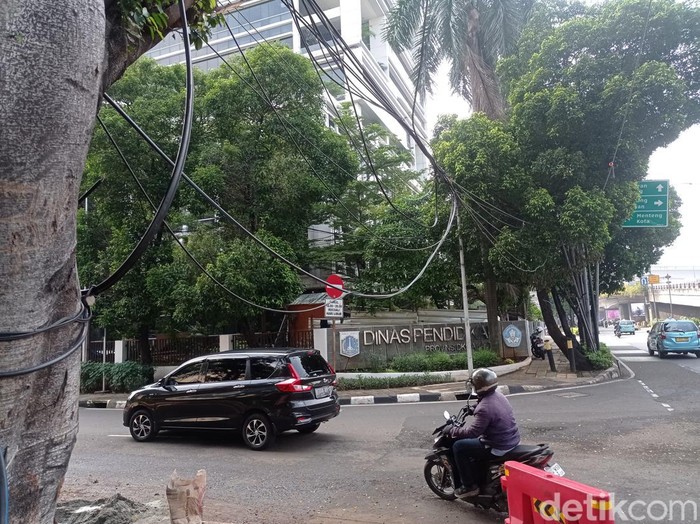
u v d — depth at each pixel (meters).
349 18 34.09
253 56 16.17
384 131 22.84
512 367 17.64
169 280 15.55
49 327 2.60
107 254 17.08
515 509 3.63
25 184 2.42
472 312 25.22
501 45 17.62
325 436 9.20
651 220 16.97
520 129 15.04
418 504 5.55
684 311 63.06
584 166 14.23
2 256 2.37
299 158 15.77
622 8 13.69
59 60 2.56
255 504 5.68
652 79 12.70
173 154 15.88
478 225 14.69
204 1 4.64
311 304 18.61
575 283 17.20
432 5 16.42
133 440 9.61
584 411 10.48
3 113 2.37
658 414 9.89
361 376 15.38
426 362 16.42
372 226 19.27
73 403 2.86
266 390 8.42
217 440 9.39
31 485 2.60
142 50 3.87
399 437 8.88
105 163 15.05
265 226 16.22
